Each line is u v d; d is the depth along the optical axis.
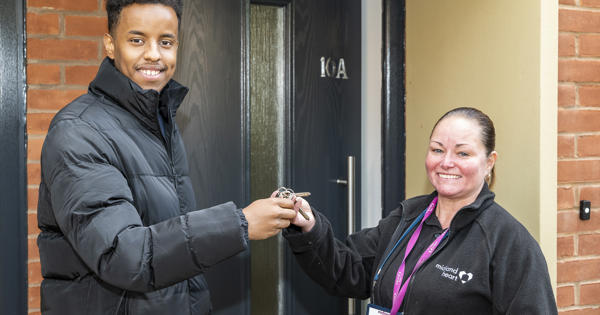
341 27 2.13
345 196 2.17
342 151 2.15
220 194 1.94
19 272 1.66
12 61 1.64
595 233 1.75
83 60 1.75
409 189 2.18
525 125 1.60
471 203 1.27
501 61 1.69
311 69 2.07
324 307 2.14
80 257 0.98
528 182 1.60
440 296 1.23
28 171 1.69
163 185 1.14
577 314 1.74
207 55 1.90
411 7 2.15
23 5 1.66
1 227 1.64
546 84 1.55
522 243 1.21
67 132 1.00
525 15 1.59
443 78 1.96
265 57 2.02
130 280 0.91
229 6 1.93
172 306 1.09
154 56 1.13
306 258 1.44
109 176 0.97
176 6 1.17
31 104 1.70
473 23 1.81
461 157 1.29
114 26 1.14
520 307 1.16
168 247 0.93
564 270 1.72
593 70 1.73
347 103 2.15
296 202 1.31
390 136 2.21
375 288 1.38
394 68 2.20
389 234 1.49
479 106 1.79
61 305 1.06
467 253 1.24
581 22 1.71
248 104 1.97
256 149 2.02
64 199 0.94
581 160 1.72
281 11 2.04
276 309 2.06
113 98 1.13
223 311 1.94
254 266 2.03
